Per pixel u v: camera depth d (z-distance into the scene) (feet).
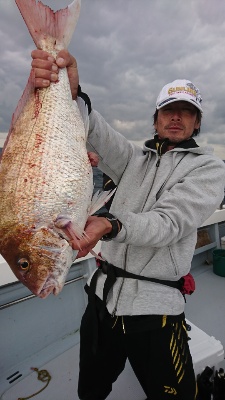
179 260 2.63
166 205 2.37
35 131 2.22
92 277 3.05
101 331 2.92
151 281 2.62
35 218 2.05
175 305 2.62
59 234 2.06
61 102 2.39
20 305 4.14
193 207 2.39
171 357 2.57
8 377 3.79
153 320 2.53
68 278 4.57
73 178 2.18
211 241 6.72
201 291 5.62
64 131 2.31
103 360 2.98
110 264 2.79
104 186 3.40
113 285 2.73
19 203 2.05
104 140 2.85
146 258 2.62
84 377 3.10
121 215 2.13
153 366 2.60
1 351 3.91
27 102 2.27
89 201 2.26
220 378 3.13
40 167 2.11
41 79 2.32
